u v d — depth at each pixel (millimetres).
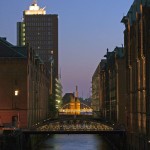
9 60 104812
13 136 81812
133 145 87000
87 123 109438
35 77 126125
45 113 172750
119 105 127500
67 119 108625
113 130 99625
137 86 83500
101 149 109375
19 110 104688
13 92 104938
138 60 81125
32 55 116250
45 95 173500
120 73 128875
